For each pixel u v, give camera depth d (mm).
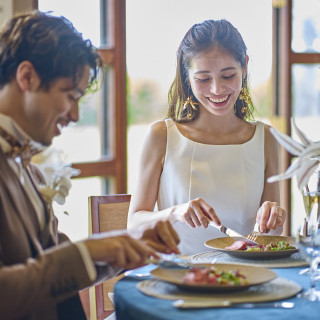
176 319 1282
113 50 3738
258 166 2590
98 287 2488
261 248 1979
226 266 1662
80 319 1626
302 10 4371
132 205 2516
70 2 3535
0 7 3090
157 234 1629
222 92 2385
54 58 1420
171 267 1652
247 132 2631
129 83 3848
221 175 2539
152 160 2561
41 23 1459
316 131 4527
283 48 4336
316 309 1355
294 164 1756
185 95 2617
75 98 1499
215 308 1366
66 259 1312
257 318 1291
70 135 3609
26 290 1247
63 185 1659
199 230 2479
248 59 2580
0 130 1449
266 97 4391
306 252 1506
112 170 3811
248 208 2555
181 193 2537
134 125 3908
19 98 1452
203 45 2383
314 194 1721
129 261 1379
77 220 3658
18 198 1431
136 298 1461
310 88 4480
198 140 2578
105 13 3727
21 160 1531
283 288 1521
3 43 1461
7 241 1366
